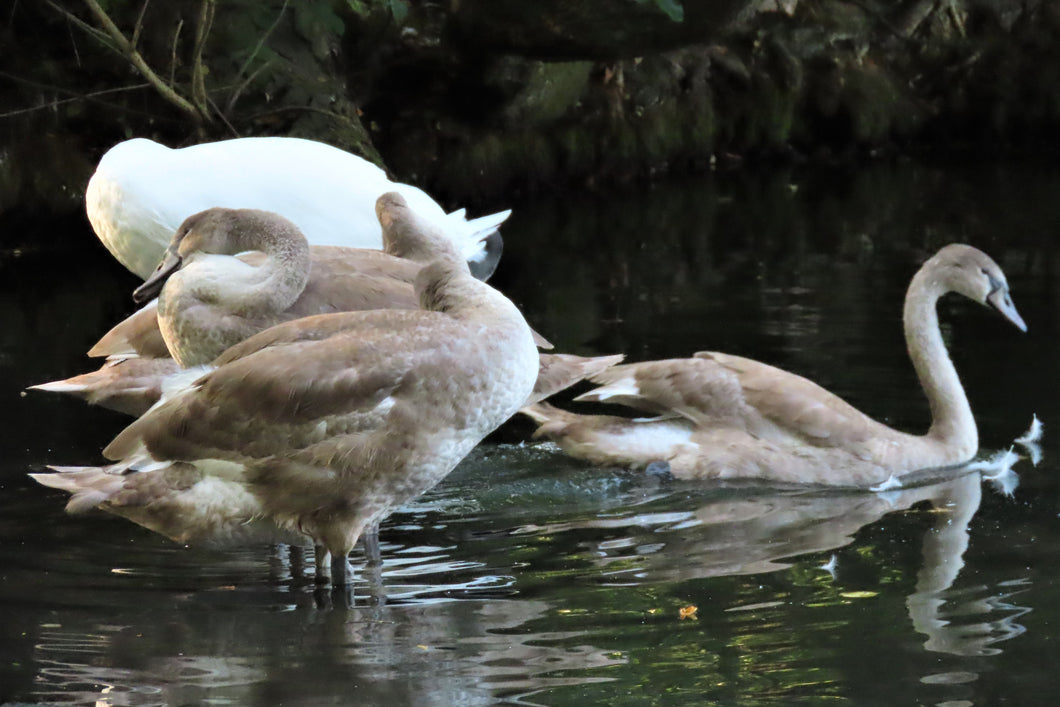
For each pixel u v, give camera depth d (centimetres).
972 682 702
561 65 2652
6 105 2066
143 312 1115
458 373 836
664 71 2933
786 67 3064
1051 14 3142
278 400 827
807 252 2017
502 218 1316
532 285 1825
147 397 1061
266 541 883
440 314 855
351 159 1295
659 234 2225
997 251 1956
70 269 1948
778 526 981
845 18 3123
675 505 1041
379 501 858
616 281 1838
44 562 916
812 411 1120
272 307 971
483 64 2445
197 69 1866
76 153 2103
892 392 1288
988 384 1292
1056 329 1480
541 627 788
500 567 901
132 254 1254
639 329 1543
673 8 1778
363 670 730
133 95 2077
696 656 741
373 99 2478
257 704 689
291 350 841
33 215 2066
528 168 2712
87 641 778
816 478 1099
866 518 996
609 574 880
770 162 3091
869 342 1462
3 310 1675
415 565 908
